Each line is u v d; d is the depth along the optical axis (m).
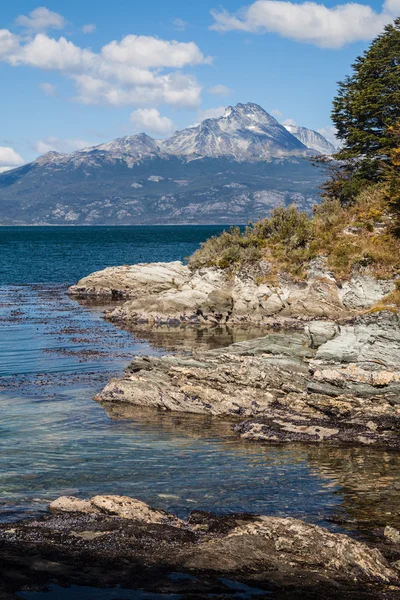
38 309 58.28
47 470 18.12
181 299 52.94
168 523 13.54
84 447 20.45
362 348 25.48
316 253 51.22
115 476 17.69
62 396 27.20
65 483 17.02
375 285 47.78
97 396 26.92
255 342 29.62
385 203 51.97
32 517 14.12
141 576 10.84
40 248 170.75
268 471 18.31
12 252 150.88
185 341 41.94
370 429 22.25
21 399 26.59
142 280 69.62
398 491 16.69
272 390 25.47
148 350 38.12
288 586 10.67
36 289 76.69
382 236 50.56
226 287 54.16
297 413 23.95
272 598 10.32
